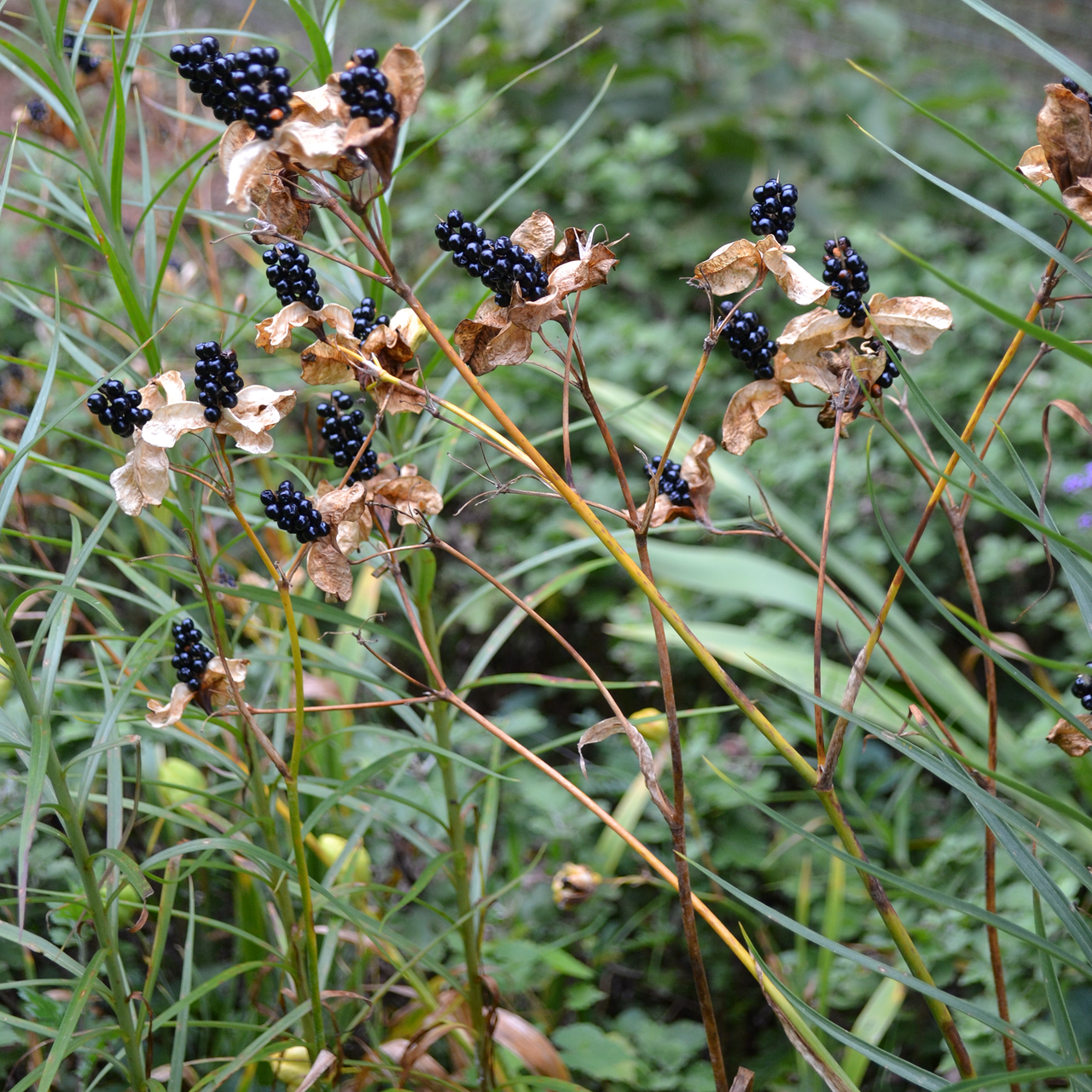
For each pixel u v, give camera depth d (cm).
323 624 174
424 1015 127
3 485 96
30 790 93
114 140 105
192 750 127
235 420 97
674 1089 135
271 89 90
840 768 162
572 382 97
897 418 223
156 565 105
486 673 213
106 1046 121
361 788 113
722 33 325
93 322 165
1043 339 85
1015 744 151
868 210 313
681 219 286
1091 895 112
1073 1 418
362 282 118
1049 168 96
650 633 181
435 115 267
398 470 114
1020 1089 107
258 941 111
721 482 190
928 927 133
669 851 154
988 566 200
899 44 372
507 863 158
